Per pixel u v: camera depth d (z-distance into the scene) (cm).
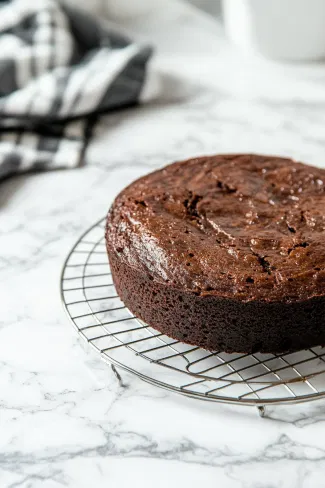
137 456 68
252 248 75
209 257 74
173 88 124
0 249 91
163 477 67
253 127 114
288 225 78
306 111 118
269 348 74
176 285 73
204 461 68
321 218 78
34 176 104
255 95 123
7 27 119
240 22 130
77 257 89
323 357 75
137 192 82
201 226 78
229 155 88
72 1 144
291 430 70
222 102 121
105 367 76
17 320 81
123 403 73
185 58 137
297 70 131
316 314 72
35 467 68
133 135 112
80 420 71
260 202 81
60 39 118
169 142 111
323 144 109
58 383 74
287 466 67
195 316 74
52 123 110
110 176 104
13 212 97
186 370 75
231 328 73
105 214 97
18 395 73
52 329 80
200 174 85
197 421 71
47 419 71
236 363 75
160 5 157
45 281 86
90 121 115
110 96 113
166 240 76
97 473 67
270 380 73
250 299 71
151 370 75
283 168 85
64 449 69
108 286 85
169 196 81
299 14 125
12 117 107
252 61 135
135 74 116
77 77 111
